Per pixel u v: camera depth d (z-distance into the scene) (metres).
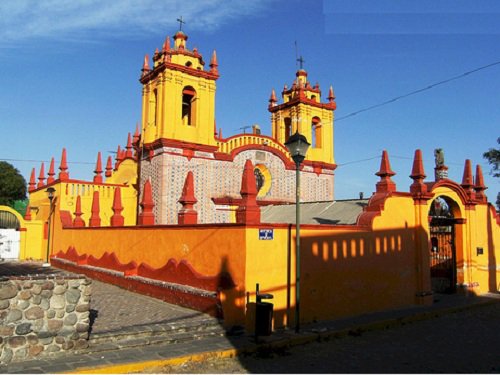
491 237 22.36
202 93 25.50
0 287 8.77
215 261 13.30
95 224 23.12
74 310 9.58
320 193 29.72
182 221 15.46
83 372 8.48
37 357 9.05
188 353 9.89
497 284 22.36
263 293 12.38
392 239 16.59
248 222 12.44
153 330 10.86
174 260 15.12
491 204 22.47
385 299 16.05
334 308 14.20
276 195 27.06
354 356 10.66
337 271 14.43
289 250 13.15
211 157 25.06
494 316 16.50
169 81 24.41
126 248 18.81
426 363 10.19
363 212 16.36
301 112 30.33
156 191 23.98
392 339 12.53
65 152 27.42
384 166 16.78
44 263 26.50
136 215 28.56
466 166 21.30
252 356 10.38
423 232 17.72
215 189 25.02
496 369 9.84
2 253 30.58
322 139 31.06
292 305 13.02
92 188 27.88
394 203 16.81
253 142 26.88
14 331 8.88
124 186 28.84
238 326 11.95
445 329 14.06
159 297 14.95
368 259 15.55
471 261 20.73
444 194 19.48
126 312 12.92
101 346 9.88
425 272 17.56
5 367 8.48
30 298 9.11
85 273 21.30
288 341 11.32
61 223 26.36
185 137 24.56
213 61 26.25
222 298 12.02
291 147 12.67
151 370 9.13
